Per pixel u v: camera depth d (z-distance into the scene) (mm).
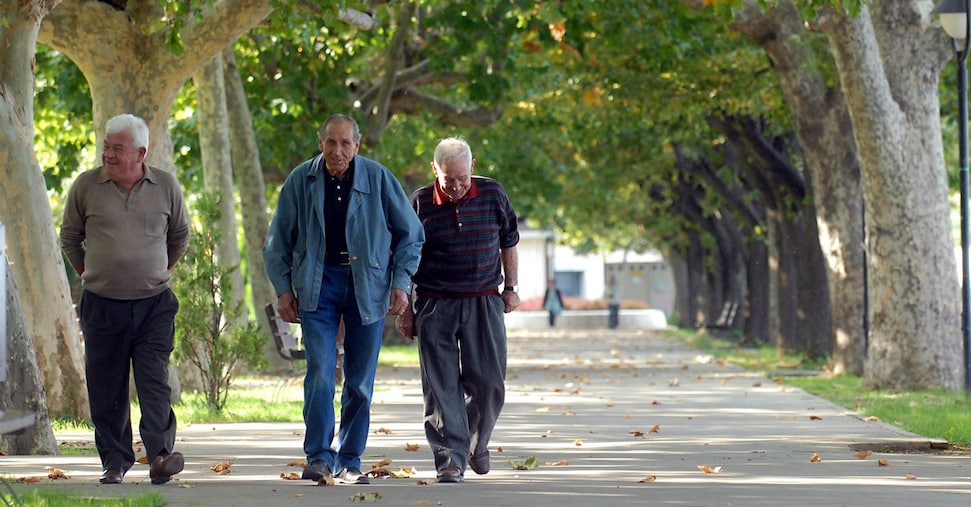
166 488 25750
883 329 63094
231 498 24109
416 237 26219
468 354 27344
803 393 61625
